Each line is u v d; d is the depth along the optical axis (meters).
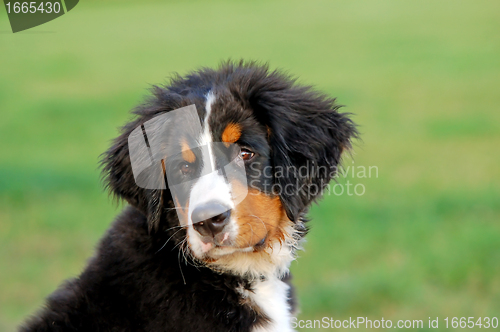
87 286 2.94
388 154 8.63
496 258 5.46
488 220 6.32
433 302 4.90
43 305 2.99
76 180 7.74
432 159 8.38
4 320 4.72
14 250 5.92
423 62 15.77
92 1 32.19
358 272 5.33
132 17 27.36
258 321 2.99
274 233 3.08
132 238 3.00
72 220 6.58
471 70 14.68
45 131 10.18
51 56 18.34
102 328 2.82
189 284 2.90
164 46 19.50
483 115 10.64
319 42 19.59
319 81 13.60
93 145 9.35
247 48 18.50
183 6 31.23
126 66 16.08
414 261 5.46
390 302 4.93
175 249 2.92
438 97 12.12
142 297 2.86
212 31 22.92
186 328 2.85
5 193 7.30
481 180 7.50
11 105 12.04
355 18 25.08
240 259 3.04
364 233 6.08
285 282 3.26
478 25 21.41
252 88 3.12
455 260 5.41
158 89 3.40
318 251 5.72
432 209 6.63
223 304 2.92
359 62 16.03
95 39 21.69
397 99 12.00
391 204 6.82
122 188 3.19
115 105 11.91
